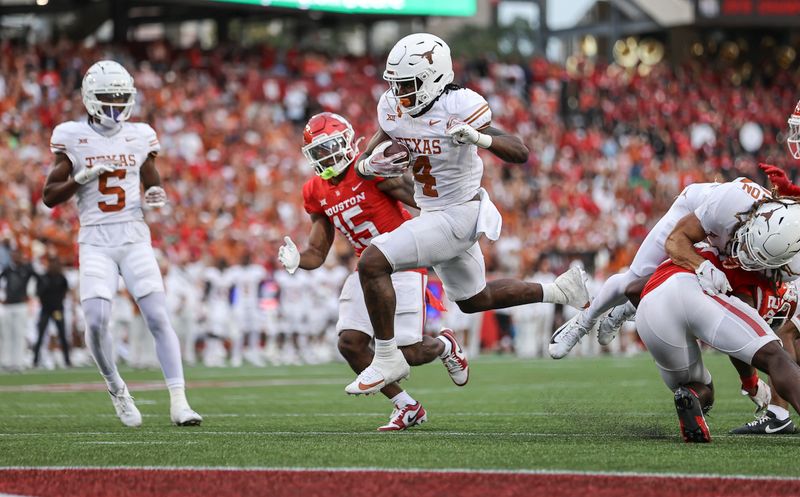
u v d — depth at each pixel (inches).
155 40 3467.0
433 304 961.5
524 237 2950.3
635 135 3870.6
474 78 3809.1
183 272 2292.1
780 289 826.2
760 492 568.4
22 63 2842.0
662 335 777.6
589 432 881.5
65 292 2150.6
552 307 2625.5
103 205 1012.5
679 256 770.2
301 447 767.1
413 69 820.0
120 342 2300.7
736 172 3892.7
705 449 742.5
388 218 922.7
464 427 950.4
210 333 2343.8
